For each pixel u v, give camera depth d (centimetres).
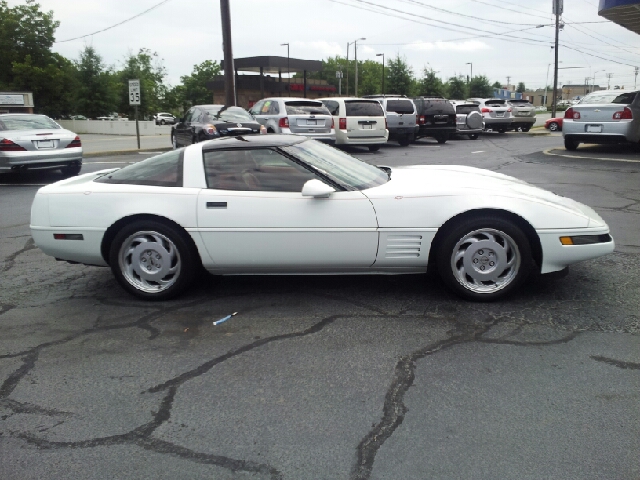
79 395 320
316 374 338
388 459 257
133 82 2084
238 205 439
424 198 430
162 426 288
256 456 262
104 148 2223
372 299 458
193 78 6738
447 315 422
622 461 252
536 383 322
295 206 434
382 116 1758
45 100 4659
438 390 316
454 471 248
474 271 438
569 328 394
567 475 244
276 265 448
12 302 473
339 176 449
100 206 455
